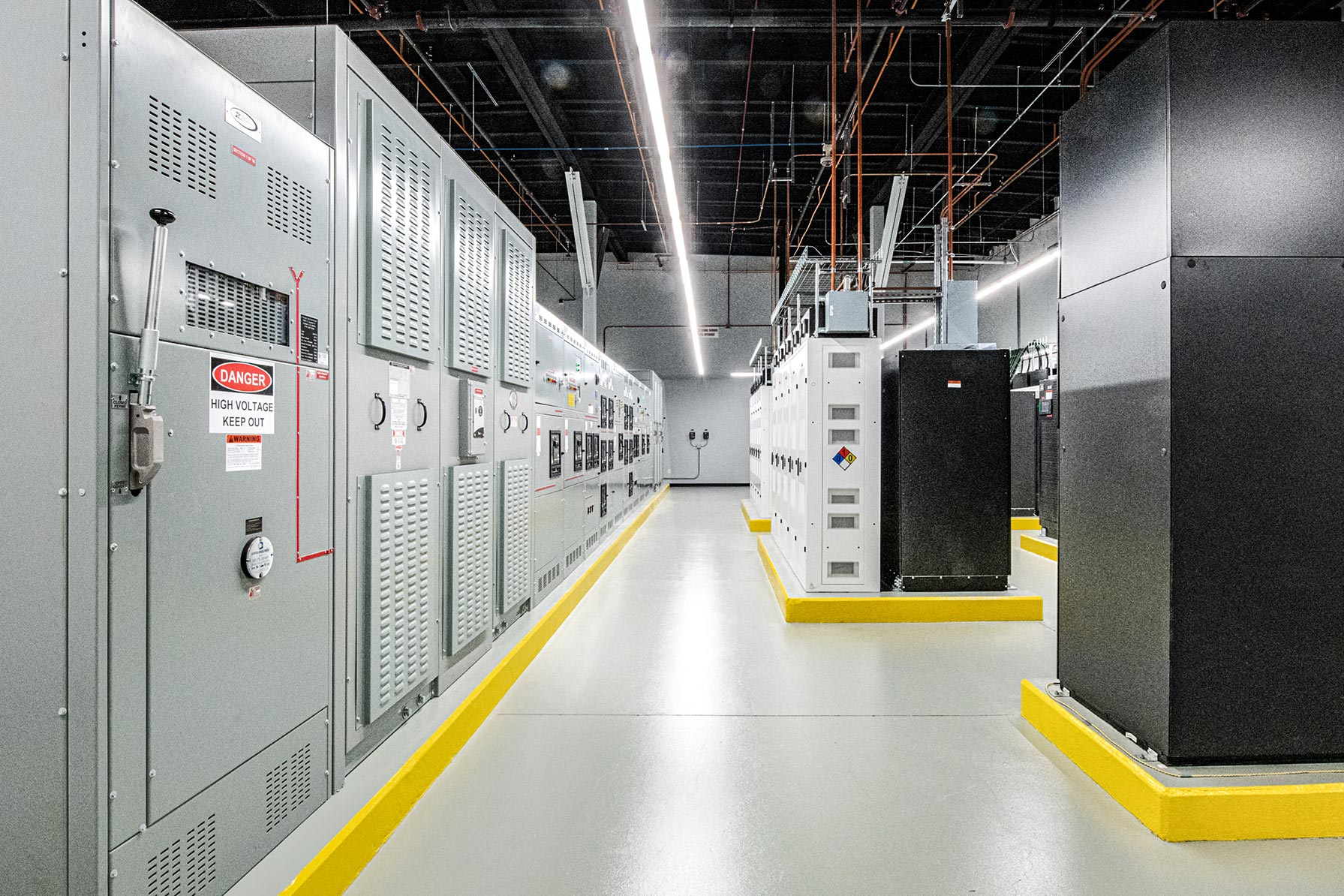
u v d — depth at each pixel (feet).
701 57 23.06
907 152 27.04
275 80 6.68
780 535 21.20
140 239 4.25
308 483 6.10
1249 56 6.75
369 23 18.80
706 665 11.97
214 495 4.91
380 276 7.31
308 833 5.86
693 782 7.76
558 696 10.46
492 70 24.48
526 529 13.09
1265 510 6.77
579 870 6.12
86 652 3.97
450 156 9.29
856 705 10.08
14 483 4.04
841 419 15.30
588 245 31.76
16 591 4.05
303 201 6.04
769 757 8.38
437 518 8.98
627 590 18.31
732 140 28.94
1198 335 6.73
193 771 4.73
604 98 26.50
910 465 15.29
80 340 3.96
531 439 13.58
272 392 5.58
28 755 4.05
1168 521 6.76
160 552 4.43
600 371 23.15
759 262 53.72
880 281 26.35
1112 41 17.26
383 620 7.37
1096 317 8.05
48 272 4.00
